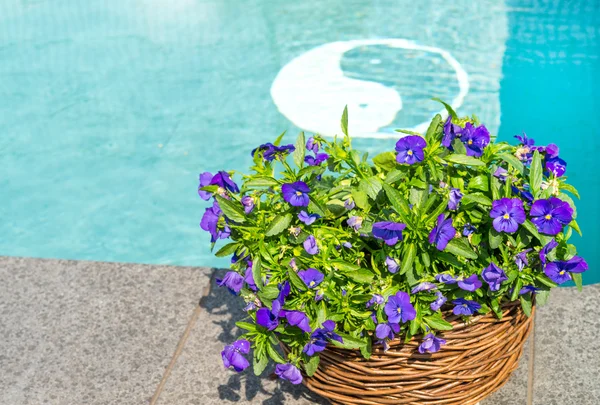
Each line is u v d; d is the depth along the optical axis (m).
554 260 2.01
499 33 6.59
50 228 5.17
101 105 6.30
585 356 2.63
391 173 2.03
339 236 2.06
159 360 2.79
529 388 2.53
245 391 2.61
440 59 6.31
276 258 2.07
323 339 1.96
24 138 6.03
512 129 5.47
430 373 2.11
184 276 3.24
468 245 1.97
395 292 1.98
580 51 6.27
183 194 5.38
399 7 7.12
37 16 7.69
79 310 3.08
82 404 2.62
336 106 5.89
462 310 2.00
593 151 5.25
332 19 7.04
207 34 7.08
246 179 2.13
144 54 6.91
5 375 2.78
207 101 6.19
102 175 5.59
